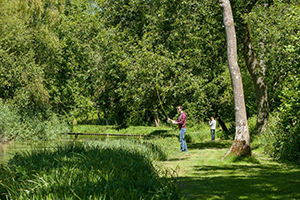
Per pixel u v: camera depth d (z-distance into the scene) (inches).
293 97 478.6
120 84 782.5
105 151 386.0
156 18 759.1
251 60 775.7
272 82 861.2
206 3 720.3
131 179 238.2
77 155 365.7
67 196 198.5
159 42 776.9
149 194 212.2
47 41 1254.9
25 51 1186.0
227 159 459.5
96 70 814.5
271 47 703.1
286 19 667.4
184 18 743.7
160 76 700.0
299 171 363.3
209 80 895.1
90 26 832.9
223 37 775.1
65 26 906.1
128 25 827.4
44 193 212.4
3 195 245.0
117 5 818.2
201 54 770.8
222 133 1070.4
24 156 375.9
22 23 1216.8
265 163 444.1
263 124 766.5
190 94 780.0
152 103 794.2
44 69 1268.5
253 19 711.1
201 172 373.1
